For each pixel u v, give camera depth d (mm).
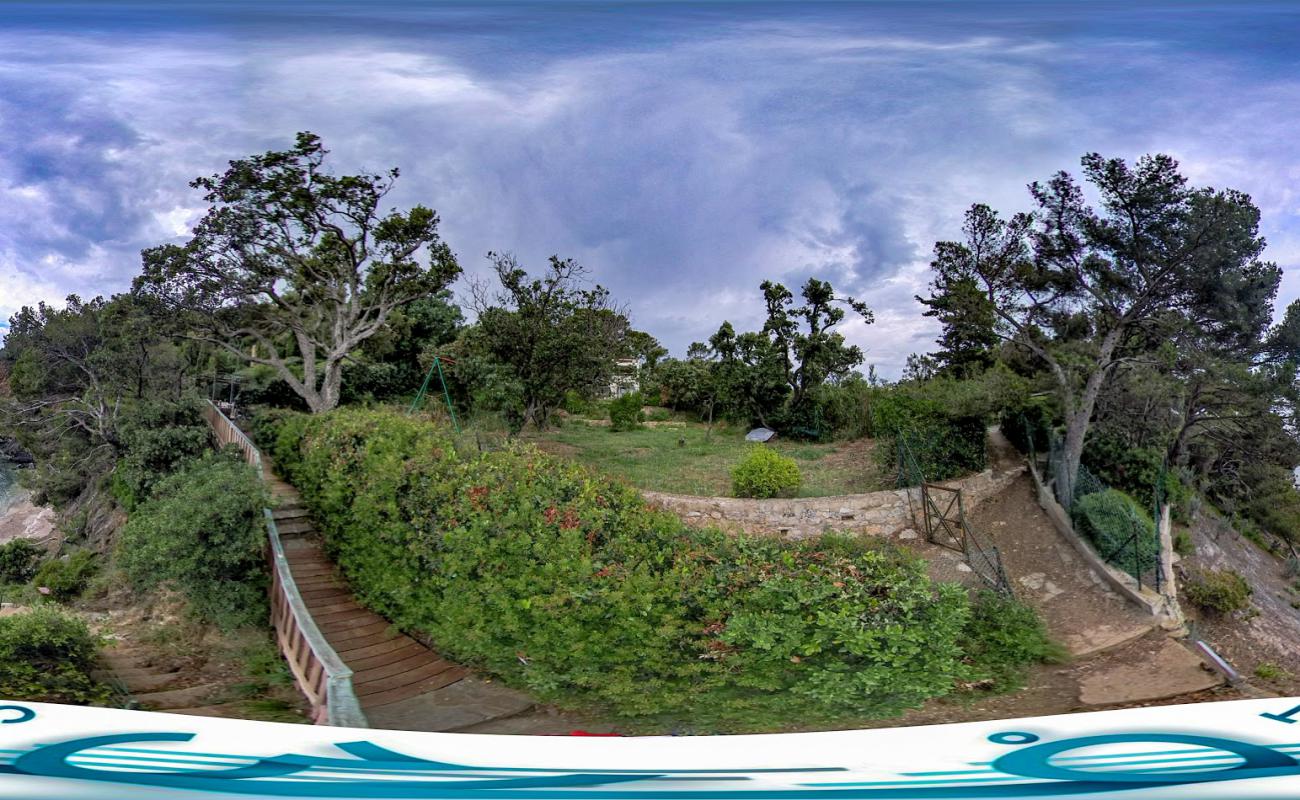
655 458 25047
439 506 13359
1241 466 28609
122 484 22500
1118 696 11539
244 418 30688
